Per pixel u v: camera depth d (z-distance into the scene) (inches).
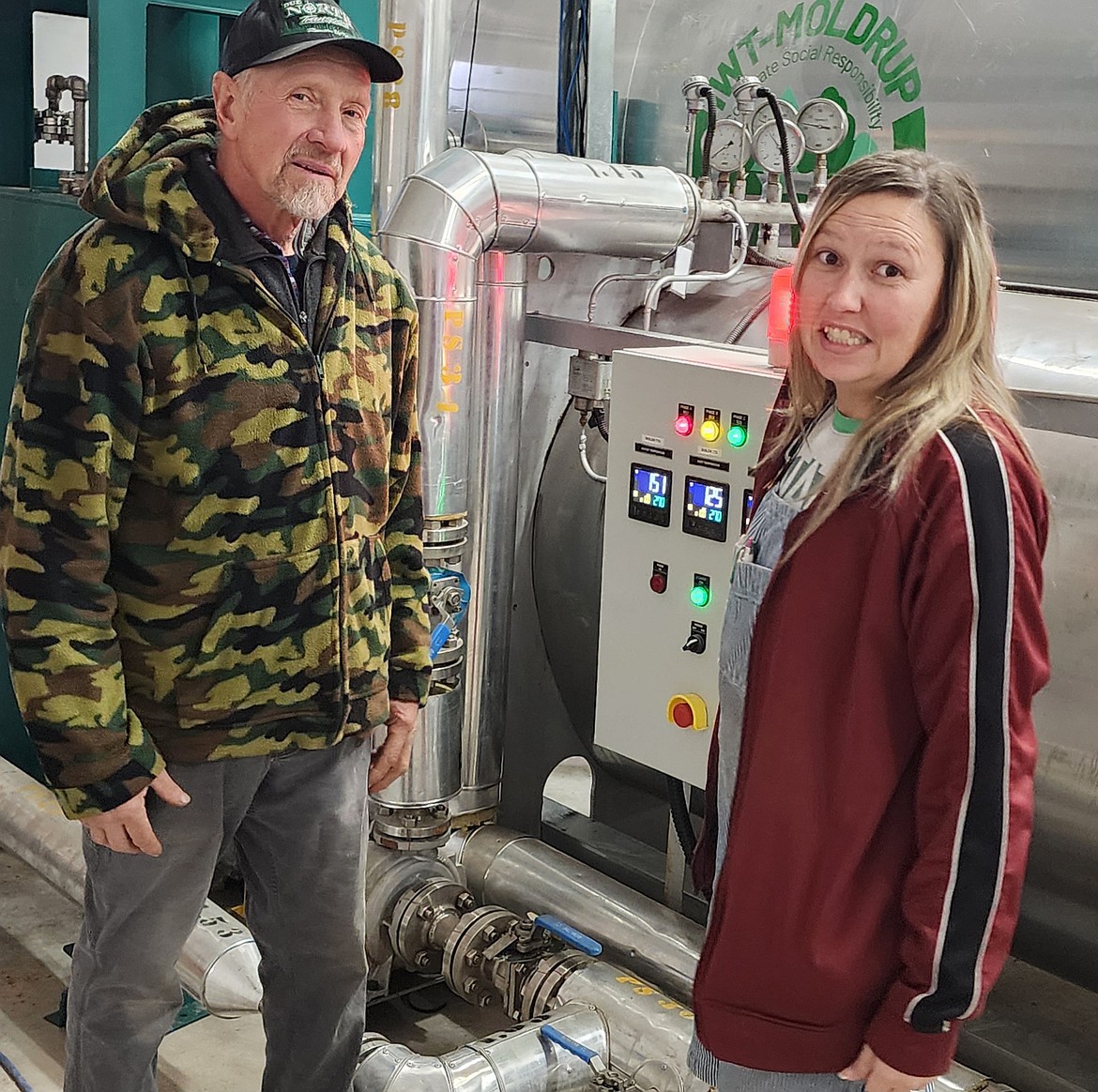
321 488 65.7
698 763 86.7
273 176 62.2
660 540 86.7
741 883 54.3
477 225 91.9
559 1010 85.0
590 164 97.0
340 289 66.8
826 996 52.7
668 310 107.7
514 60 149.0
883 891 52.1
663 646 87.7
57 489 60.3
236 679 65.6
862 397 53.1
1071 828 80.4
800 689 52.1
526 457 110.8
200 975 86.7
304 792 70.8
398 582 77.1
